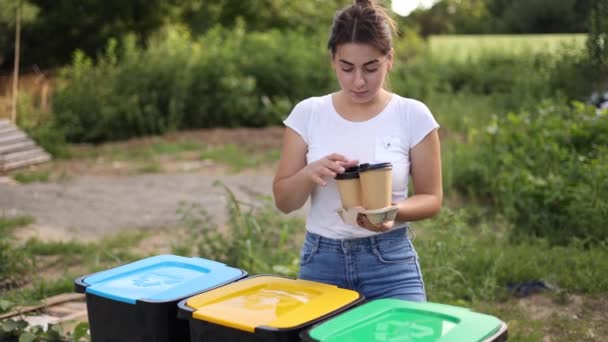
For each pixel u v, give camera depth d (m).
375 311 2.37
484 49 19.97
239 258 5.73
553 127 7.77
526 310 4.93
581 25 23.73
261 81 16.23
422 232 6.26
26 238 7.10
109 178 10.52
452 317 2.31
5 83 15.83
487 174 7.75
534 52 19.09
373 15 2.67
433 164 2.81
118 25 21.17
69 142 14.22
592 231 6.23
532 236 6.45
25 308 4.82
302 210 8.07
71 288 5.40
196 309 2.41
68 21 20.27
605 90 10.13
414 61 18.25
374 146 2.77
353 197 2.57
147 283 2.75
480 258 5.65
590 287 5.11
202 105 15.44
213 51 15.97
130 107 14.63
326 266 2.85
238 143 13.42
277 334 2.21
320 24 21.75
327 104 2.86
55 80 15.72
